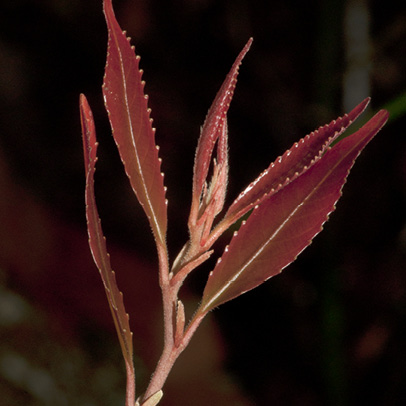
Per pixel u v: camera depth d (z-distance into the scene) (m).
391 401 1.52
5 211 1.22
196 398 1.14
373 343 1.58
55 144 1.66
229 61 1.81
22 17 1.69
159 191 0.53
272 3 1.77
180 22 1.77
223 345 1.33
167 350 0.54
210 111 0.54
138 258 1.41
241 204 0.54
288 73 1.79
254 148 1.80
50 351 0.97
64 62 1.72
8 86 1.62
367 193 1.71
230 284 0.54
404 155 1.70
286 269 1.67
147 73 1.78
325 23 1.45
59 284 1.17
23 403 0.89
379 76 1.68
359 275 1.65
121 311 0.53
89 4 1.72
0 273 1.06
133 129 0.53
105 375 1.01
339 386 1.27
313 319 1.63
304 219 0.54
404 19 1.64
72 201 1.62
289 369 1.60
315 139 0.55
